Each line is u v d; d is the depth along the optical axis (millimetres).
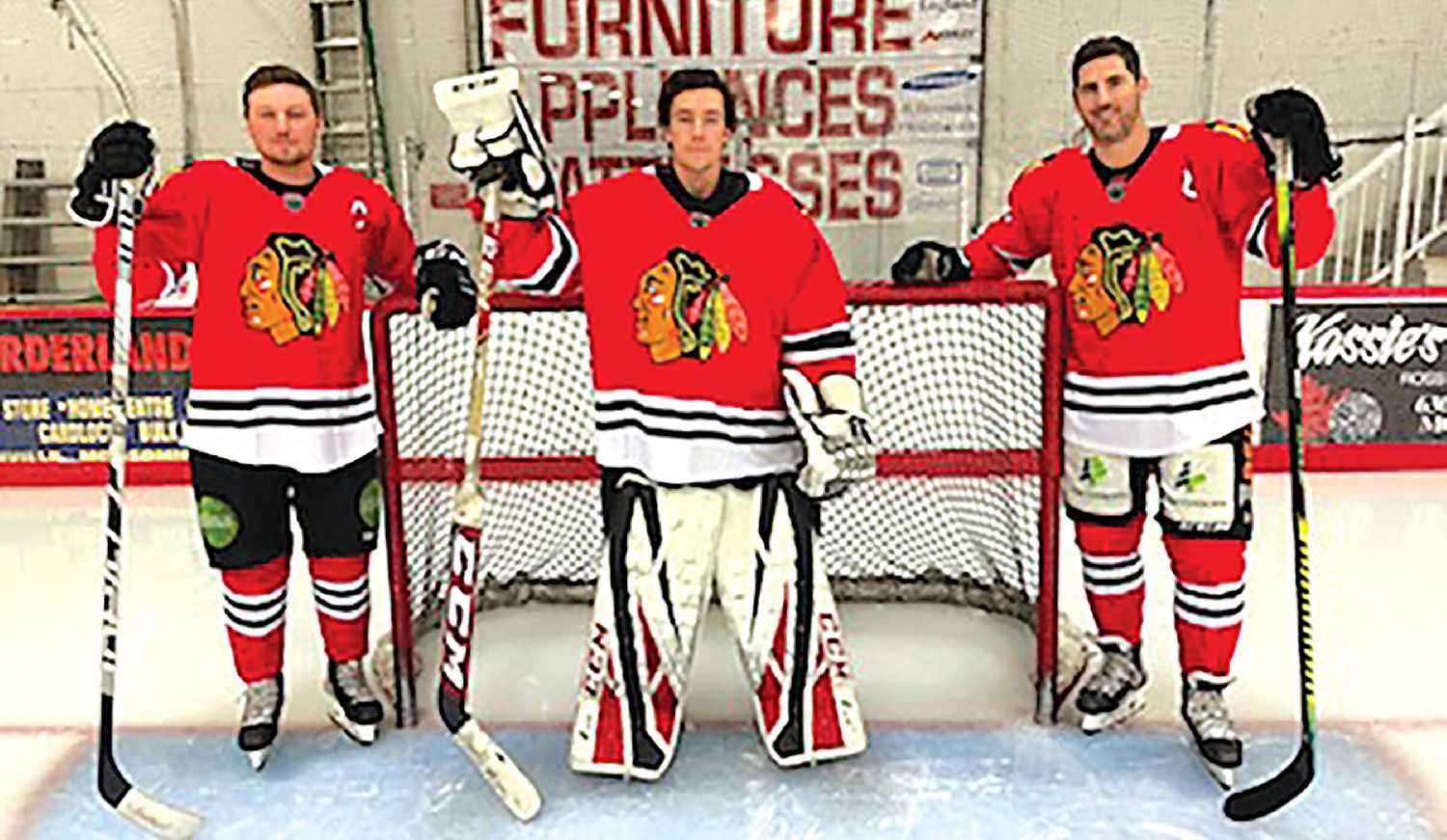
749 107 5836
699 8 5754
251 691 2299
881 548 3143
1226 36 5656
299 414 2158
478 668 2744
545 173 2055
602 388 2207
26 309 4637
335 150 6000
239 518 2182
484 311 2045
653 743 2154
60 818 2109
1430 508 4055
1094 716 2330
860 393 2148
